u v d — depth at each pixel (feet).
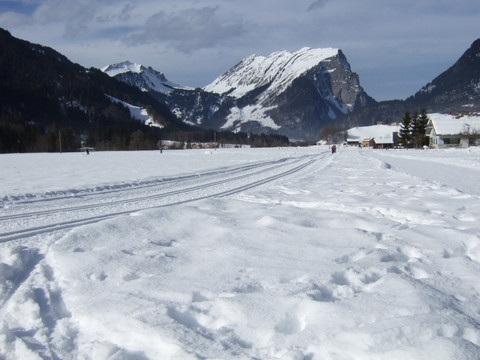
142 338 11.39
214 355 10.43
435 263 17.29
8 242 23.66
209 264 17.47
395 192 40.91
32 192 44.96
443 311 12.32
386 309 12.40
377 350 10.07
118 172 78.79
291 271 16.31
